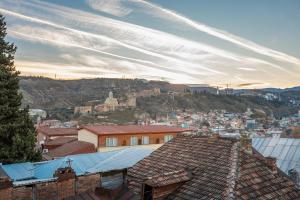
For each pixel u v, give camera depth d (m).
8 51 35.25
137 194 16.64
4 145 30.11
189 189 15.27
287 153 30.62
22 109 32.56
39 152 31.95
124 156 21.69
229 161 16.17
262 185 15.12
